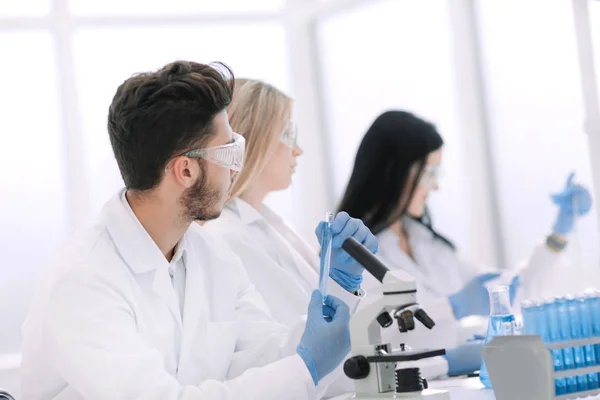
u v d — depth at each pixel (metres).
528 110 3.91
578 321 1.67
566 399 1.62
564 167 3.74
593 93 2.56
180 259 2.15
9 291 4.34
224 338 2.13
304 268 2.80
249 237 2.68
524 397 1.59
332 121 4.83
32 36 4.37
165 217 2.00
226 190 1.99
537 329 1.66
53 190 4.42
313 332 1.88
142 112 1.88
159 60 4.49
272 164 2.73
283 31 4.71
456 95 4.16
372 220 3.28
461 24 4.12
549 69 3.77
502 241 4.11
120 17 4.40
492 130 4.11
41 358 1.92
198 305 2.09
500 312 1.98
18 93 4.37
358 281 2.10
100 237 1.98
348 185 3.30
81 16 4.36
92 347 1.78
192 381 2.00
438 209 4.33
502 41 4.02
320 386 2.12
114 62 4.46
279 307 2.63
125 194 2.06
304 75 4.74
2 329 4.31
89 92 4.44
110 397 1.75
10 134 4.36
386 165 3.22
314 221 4.77
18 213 4.37
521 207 4.00
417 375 1.71
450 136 4.25
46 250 4.41
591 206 3.26
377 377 1.69
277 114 2.67
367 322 1.69
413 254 3.43
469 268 3.69
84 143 4.43
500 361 1.62
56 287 1.86
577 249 3.29
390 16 4.47
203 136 1.92
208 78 1.92
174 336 2.02
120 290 1.90
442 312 2.94
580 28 2.57
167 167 1.92
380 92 4.56
